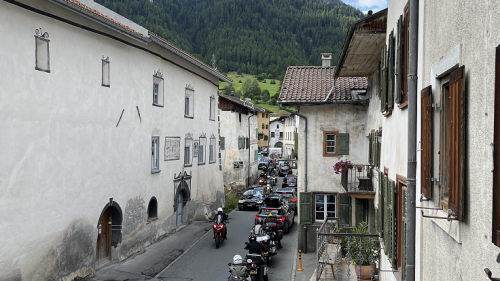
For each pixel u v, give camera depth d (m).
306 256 17.80
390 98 8.38
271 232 17.69
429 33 5.29
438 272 4.77
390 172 8.66
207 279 14.05
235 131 40.34
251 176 47.12
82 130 13.15
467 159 3.72
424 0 5.61
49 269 11.49
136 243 16.98
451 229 4.18
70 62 12.57
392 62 8.46
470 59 3.68
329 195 18.30
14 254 10.27
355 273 10.92
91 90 13.67
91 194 13.59
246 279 12.03
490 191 3.21
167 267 15.44
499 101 2.99
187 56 21.41
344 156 18.12
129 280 13.64
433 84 4.99
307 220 18.28
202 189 25.80
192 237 20.58
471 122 3.63
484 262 3.33
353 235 9.84
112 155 14.99
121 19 16.50
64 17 12.27
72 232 12.54
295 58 189.38
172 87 20.80
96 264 14.63
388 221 8.46
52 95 11.73
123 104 15.84
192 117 23.81
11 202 10.22
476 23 3.55
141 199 17.44
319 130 18.33
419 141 5.78
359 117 18.03
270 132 90.88
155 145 19.16
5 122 10.08
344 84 19.12
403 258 6.72
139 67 17.19
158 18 166.00
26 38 10.77
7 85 10.15
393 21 8.62
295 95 18.23
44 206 11.34
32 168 10.93
